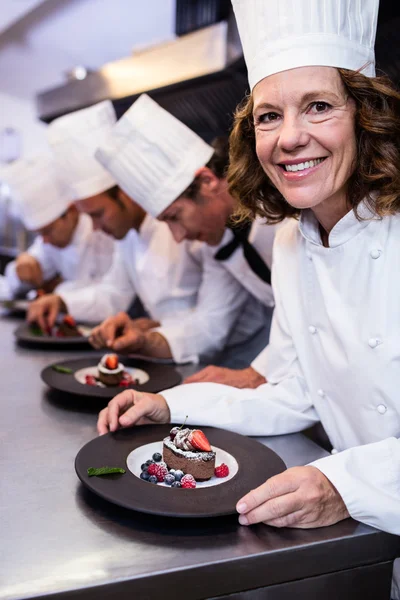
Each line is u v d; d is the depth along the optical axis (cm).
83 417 138
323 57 92
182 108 291
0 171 301
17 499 96
